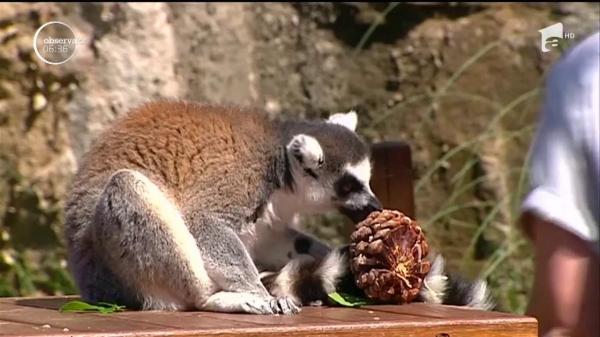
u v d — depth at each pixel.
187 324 7.16
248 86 16.50
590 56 5.23
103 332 6.66
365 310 8.01
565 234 5.10
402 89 16.61
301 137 9.45
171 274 8.66
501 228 15.80
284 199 9.58
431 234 16.00
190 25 16.31
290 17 16.73
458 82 16.47
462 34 16.66
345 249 8.92
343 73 16.70
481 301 8.80
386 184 10.49
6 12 15.43
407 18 16.75
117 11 15.84
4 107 15.46
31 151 15.55
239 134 9.41
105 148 9.31
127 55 15.85
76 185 9.39
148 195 8.72
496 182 15.98
